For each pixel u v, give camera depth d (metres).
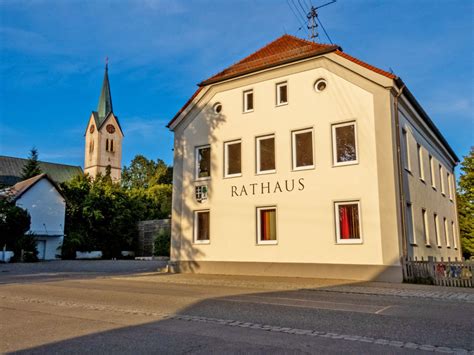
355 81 16.59
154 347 5.55
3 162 65.56
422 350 5.47
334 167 16.53
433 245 21.02
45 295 11.20
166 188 63.03
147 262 32.56
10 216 35.59
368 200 15.62
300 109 17.75
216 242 19.03
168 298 10.49
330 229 16.25
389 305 9.40
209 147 20.30
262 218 18.17
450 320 7.51
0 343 5.84
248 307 8.98
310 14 21.67
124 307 8.98
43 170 74.31
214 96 20.44
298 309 8.73
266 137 18.62
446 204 26.12
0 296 11.05
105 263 31.12
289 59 18.06
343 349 5.49
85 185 47.41
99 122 91.62
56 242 42.47
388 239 15.02
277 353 5.28
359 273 15.38
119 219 45.50
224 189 19.23
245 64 20.20
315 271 16.30
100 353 5.30
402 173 16.23
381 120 15.87
